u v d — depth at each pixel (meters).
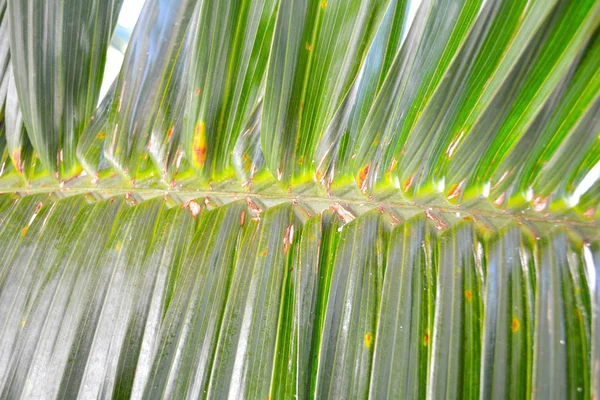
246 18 0.47
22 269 0.49
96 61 0.52
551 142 0.42
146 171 0.52
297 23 0.46
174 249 0.48
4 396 0.45
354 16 0.46
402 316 0.42
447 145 0.45
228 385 0.43
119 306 0.46
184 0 0.49
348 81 0.48
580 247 0.42
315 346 0.44
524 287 0.41
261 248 0.47
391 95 0.46
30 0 0.49
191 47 0.50
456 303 0.42
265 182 0.50
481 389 0.39
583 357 0.39
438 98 0.43
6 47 0.55
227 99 0.49
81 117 0.53
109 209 0.51
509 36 0.41
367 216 0.46
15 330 0.46
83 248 0.49
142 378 0.44
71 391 0.44
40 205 0.52
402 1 0.50
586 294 0.40
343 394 0.41
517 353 0.40
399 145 0.46
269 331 0.44
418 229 0.45
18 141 0.54
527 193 0.44
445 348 0.41
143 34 0.49
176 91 0.50
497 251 0.43
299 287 0.45
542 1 0.39
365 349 0.42
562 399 0.38
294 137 0.48
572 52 0.40
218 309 0.45
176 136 0.51
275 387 0.42
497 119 0.43
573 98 0.41
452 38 0.43
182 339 0.44
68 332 0.46
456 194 0.45
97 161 0.53
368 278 0.44
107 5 0.51
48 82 0.51
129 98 0.50
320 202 0.49
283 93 0.47
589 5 0.38
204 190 0.51
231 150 0.50
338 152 0.49
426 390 0.40
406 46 0.46
